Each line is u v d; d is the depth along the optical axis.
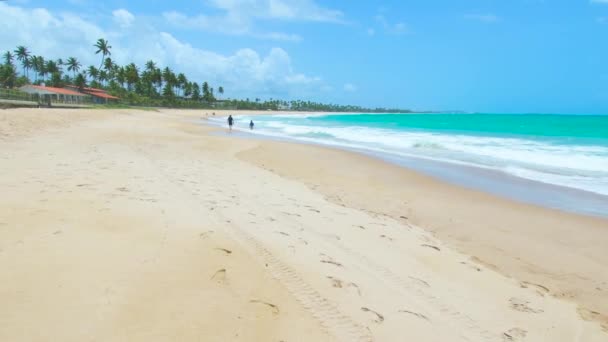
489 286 4.88
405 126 44.81
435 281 4.74
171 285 3.38
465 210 8.80
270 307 3.35
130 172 8.37
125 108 65.56
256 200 7.35
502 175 13.05
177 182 7.86
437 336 3.49
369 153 18.41
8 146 10.80
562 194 10.46
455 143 23.38
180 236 4.50
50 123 19.58
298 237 5.42
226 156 14.45
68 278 3.28
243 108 144.00
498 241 6.88
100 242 4.07
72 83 83.62
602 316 4.48
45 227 4.34
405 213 8.39
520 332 3.87
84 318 2.79
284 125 46.53
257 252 4.48
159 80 103.81
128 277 3.41
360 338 3.20
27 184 6.29
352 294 3.92
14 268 3.35
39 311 2.81
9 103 34.75
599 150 19.59
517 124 48.91
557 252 6.46
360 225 6.74
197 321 2.96
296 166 13.73
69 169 8.02
